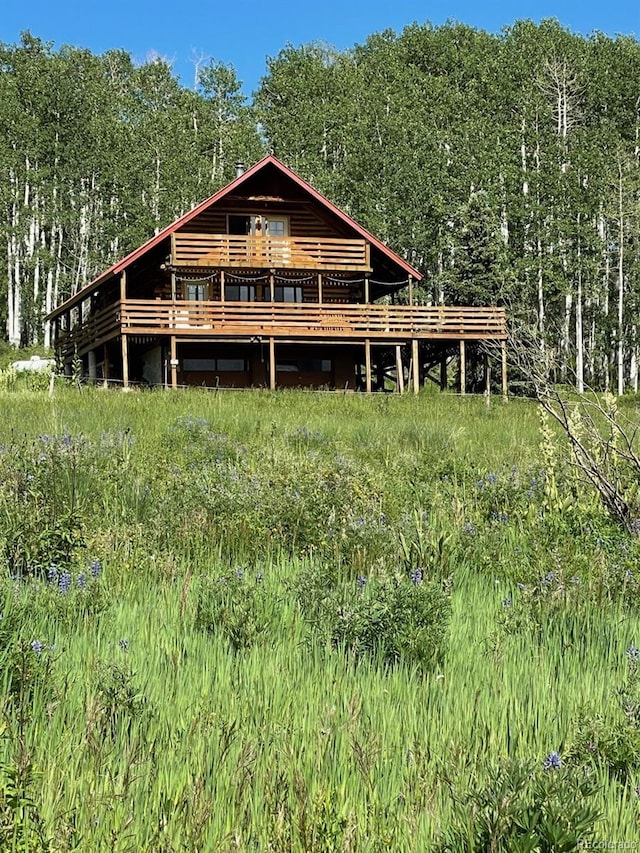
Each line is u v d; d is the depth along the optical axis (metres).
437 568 8.04
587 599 7.27
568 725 4.68
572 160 54.34
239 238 32.41
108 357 37.03
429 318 33.34
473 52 72.38
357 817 3.59
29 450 11.36
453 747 4.23
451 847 3.41
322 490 10.40
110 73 74.19
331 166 63.66
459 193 53.44
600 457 11.20
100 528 8.65
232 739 4.21
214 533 9.04
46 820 3.48
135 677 5.03
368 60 74.56
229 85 69.88
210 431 16.72
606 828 3.71
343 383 36.31
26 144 56.53
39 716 4.39
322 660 5.58
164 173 58.75
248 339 32.47
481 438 18.92
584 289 53.53
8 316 56.75
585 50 67.06
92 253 56.41
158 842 3.39
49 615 6.09
